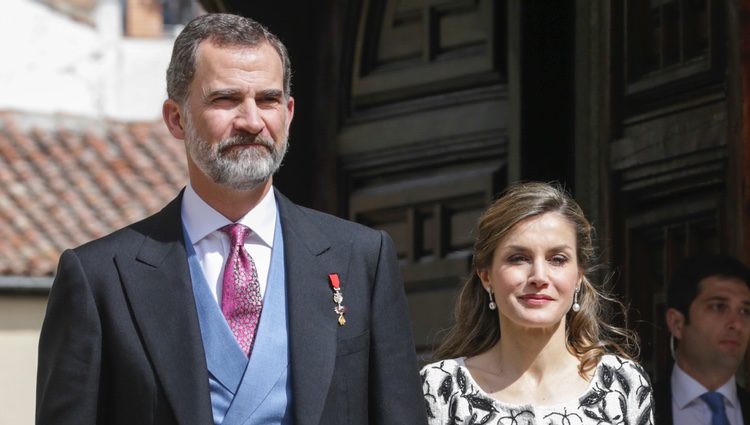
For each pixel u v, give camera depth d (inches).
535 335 654.5
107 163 2632.9
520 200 652.7
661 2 819.4
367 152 922.1
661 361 824.9
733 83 785.6
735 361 762.8
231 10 946.7
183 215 600.1
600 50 838.5
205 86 575.5
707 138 796.0
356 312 591.5
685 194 812.0
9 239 2377.0
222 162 573.0
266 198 599.5
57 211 2477.9
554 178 847.7
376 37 925.8
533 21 845.8
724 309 759.7
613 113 835.4
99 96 3095.5
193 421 561.9
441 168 891.4
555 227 645.9
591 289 674.2
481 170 869.2
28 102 3043.8
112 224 2487.7
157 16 3257.9
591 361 659.4
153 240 591.5
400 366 592.7
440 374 664.4
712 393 761.0
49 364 575.5
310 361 574.9
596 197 837.8
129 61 3122.5
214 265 591.5
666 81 813.9
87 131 2694.4
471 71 872.9
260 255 595.5
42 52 3068.4
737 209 783.7
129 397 569.3
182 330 574.9
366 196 921.5
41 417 573.0
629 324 824.9
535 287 642.2
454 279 874.8
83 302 576.4
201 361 571.2
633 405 654.5
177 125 599.8
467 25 879.7
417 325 890.1
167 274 583.8
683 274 770.2
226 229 593.3
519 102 845.2
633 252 830.5
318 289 589.3
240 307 585.3
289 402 573.3
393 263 609.0
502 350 661.9
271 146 578.6
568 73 850.1
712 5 795.4
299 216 608.1
